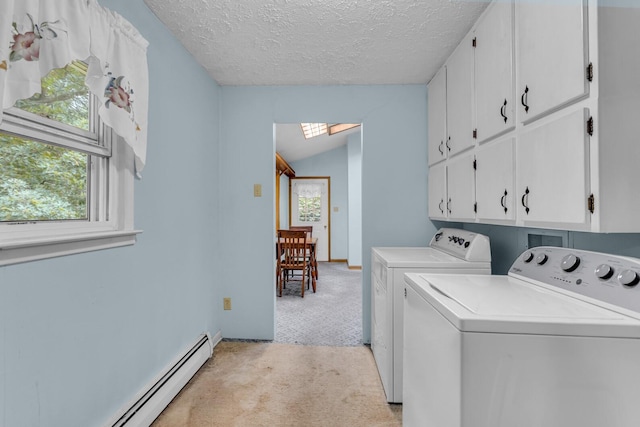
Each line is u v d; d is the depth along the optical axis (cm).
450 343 91
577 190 100
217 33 190
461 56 191
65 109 121
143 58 150
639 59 95
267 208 268
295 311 348
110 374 137
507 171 141
